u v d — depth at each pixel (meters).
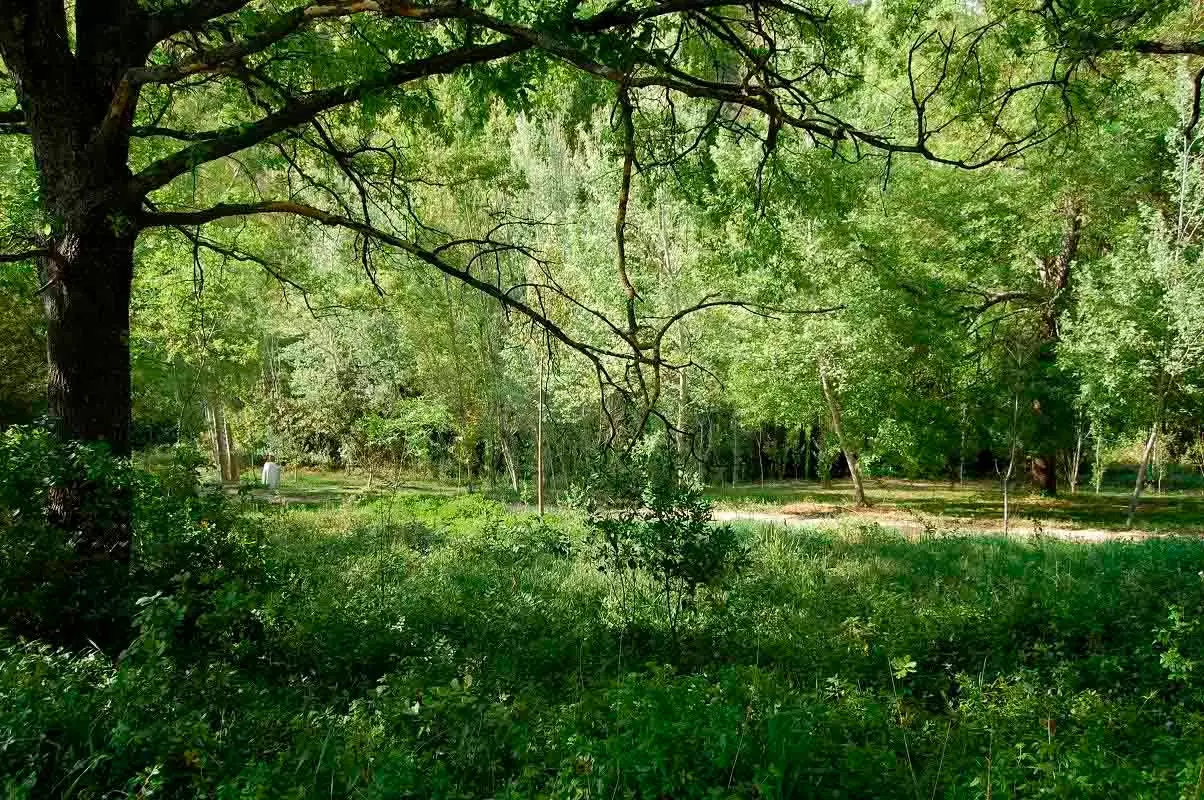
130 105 7.58
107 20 7.76
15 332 22.39
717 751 3.60
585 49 6.56
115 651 5.95
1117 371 21.41
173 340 23.97
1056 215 26.55
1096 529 21.80
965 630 7.97
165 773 3.63
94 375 7.45
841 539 16.80
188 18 7.46
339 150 9.66
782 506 27.56
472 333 29.27
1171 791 3.49
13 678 4.12
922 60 15.62
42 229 7.46
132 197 7.42
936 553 14.71
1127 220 24.33
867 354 23.88
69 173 7.30
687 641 7.65
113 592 6.23
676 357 26.33
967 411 26.84
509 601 9.38
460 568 12.41
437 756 3.96
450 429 33.59
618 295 23.83
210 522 6.74
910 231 25.17
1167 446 31.05
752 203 9.08
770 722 3.88
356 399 33.19
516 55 7.54
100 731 3.84
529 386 26.59
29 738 3.54
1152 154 23.08
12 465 6.33
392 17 6.84
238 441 35.22
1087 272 23.11
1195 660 6.20
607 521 8.23
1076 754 3.81
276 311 33.75
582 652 7.27
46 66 7.18
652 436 10.96
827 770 3.78
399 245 7.92
